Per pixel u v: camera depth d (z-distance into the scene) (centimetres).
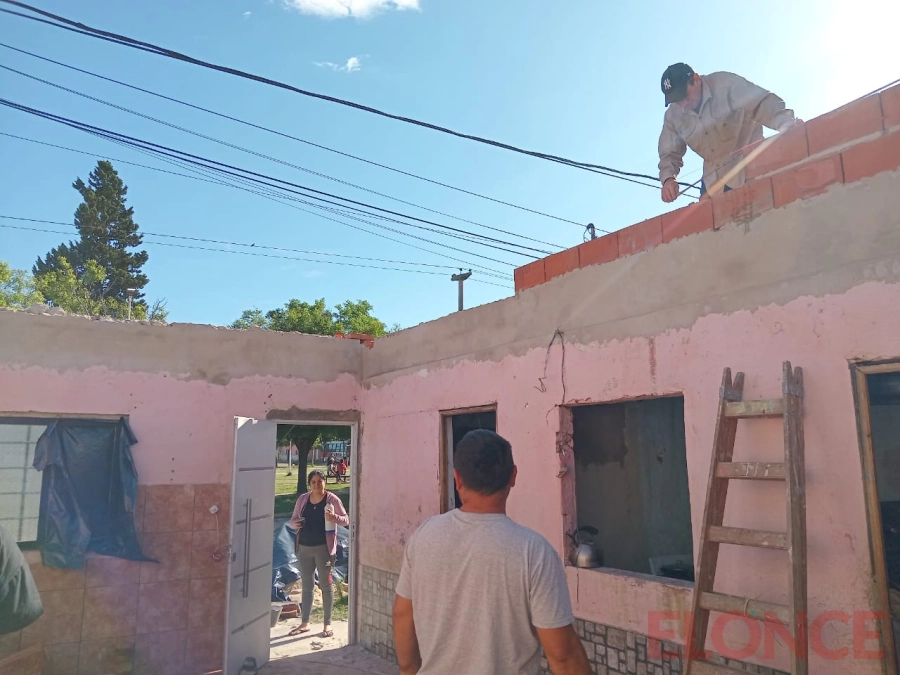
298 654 707
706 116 470
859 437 321
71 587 599
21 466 599
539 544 206
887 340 314
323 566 790
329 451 3716
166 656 631
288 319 2538
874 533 311
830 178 347
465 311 615
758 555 357
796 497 313
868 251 326
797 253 357
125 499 628
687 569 504
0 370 593
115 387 643
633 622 423
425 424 657
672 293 423
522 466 526
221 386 696
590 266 488
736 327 382
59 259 3434
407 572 223
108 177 3806
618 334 457
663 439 584
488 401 571
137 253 3816
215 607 660
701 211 412
